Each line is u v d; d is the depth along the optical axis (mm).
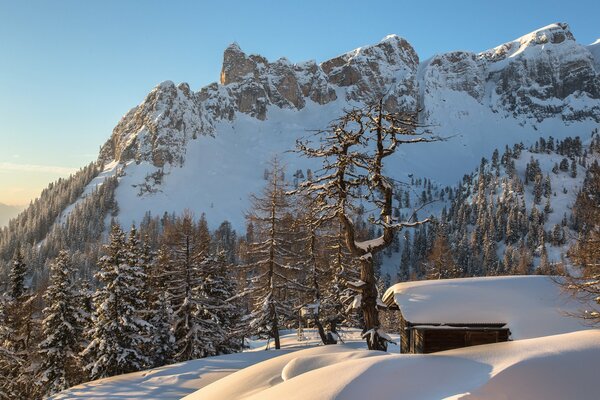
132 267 34875
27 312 38656
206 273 41531
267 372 15562
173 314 36281
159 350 36625
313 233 32812
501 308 16812
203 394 15344
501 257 192500
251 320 33969
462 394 8391
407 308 17219
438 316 16625
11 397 36844
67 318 36000
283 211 33125
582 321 15734
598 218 14188
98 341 33406
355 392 9289
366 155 19766
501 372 9188
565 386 8773
